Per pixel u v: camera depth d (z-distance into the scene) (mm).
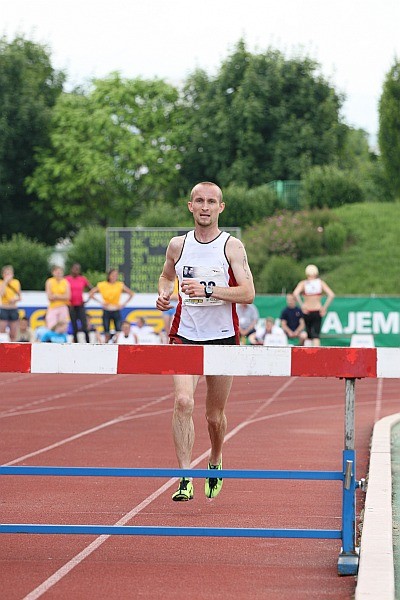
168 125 88938
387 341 44531
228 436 19156
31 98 87438
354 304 44625
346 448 9039
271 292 55312
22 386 31297
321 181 70250
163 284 11406
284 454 16672
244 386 31234
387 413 23500
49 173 87312
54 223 87938
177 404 10953
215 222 11023
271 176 83125
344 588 8461
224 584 8586
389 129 77812
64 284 41438
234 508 12047
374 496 11617
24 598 8125
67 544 10133
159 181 86688
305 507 12141
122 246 47438
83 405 25281
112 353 8906
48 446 17594
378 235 65188
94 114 86875
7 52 88562
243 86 84562
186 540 10328
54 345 8945
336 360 8781
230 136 85312
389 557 8875
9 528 9281
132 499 12570
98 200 89312
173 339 11211
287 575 8906
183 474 9156
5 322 40750
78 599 8109
